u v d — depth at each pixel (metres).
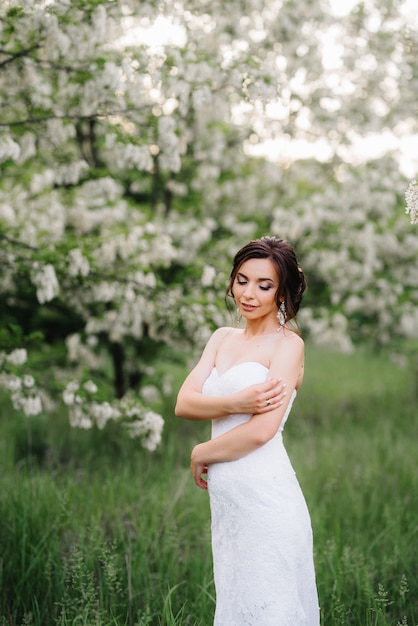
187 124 6.47
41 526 3.96
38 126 4.79
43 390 5.28
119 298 5.34
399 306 7.41
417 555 4.01
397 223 7.32
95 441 6.62
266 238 2.62
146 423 4.72
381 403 8.69
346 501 4.82
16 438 6.43
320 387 9.86
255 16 5.77
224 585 2.47
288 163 7.43
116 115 4.68
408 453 6.19
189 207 7.30
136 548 3.88
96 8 4.04
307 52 6.32
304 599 2.51
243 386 2.50
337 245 7.22
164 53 4.38
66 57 4.32
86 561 3.62
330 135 6.70
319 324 7.02
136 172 7.00
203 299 5.36
